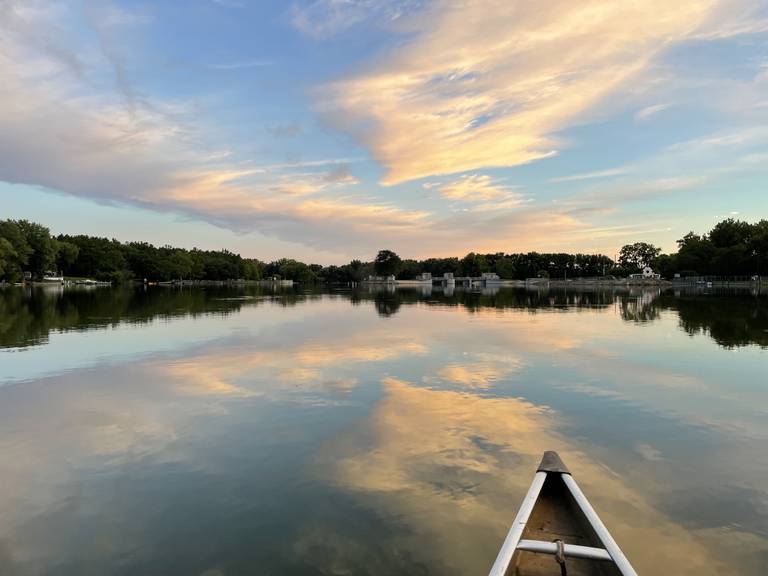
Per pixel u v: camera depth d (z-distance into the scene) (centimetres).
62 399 1345
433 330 2842
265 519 717
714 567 598
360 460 925
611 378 1577
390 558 619
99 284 13412
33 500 780
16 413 1222
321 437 1048
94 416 1198
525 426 1115
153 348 2169
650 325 3072
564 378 1576
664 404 1287
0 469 895
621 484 823
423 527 689
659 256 18538
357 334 2652
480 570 594
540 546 540
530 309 4619
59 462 924
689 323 3177
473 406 1271
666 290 10081
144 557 630
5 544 660
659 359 1891
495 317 3741
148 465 909
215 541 662
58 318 3484
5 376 1619
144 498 783
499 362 1839
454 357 1944
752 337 2480
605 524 696
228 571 600
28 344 2278
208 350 2112
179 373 1659
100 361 1864
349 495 784
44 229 12100
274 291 10488
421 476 853
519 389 1441
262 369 1719
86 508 754
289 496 785
